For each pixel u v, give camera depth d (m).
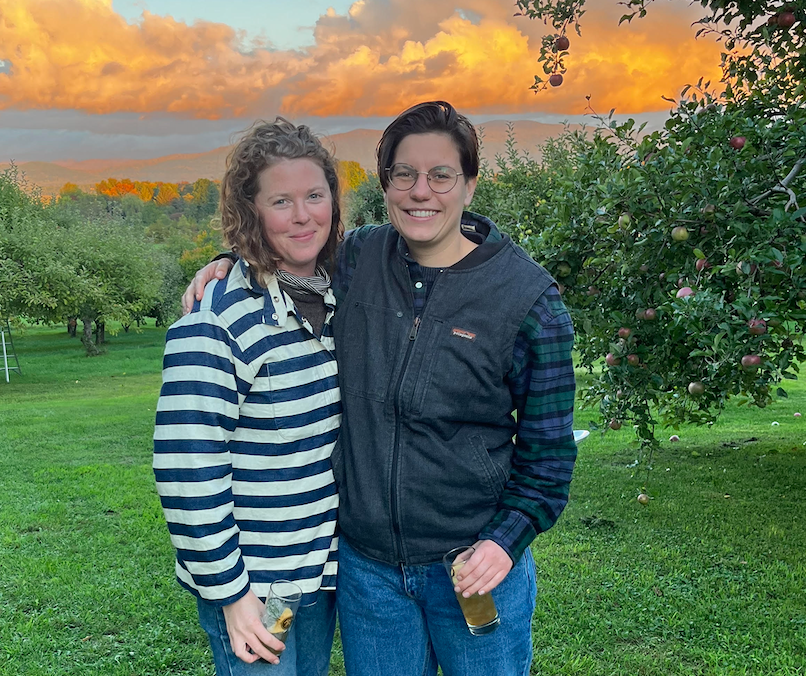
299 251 1.74
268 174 1.70
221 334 1.64
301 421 1.76
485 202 10.41
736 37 4.59
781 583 4.24
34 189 33.50
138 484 6.96
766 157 3.80
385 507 1.75
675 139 4.47
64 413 12.83
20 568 4.62
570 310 4.19
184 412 1.61
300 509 1.78
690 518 5.58
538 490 1.79
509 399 1.80
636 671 3.28
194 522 1.61
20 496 6.57
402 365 1.74
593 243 4.12
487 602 1.71
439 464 1.74
